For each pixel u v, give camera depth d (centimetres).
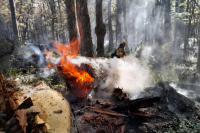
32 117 167
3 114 155
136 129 298
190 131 268
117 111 345
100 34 927
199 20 1886
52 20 2362
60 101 223
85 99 428
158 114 351
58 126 180
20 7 3114
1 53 734
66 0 771
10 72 625
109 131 282
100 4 906
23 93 236
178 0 2130
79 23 795
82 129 279
